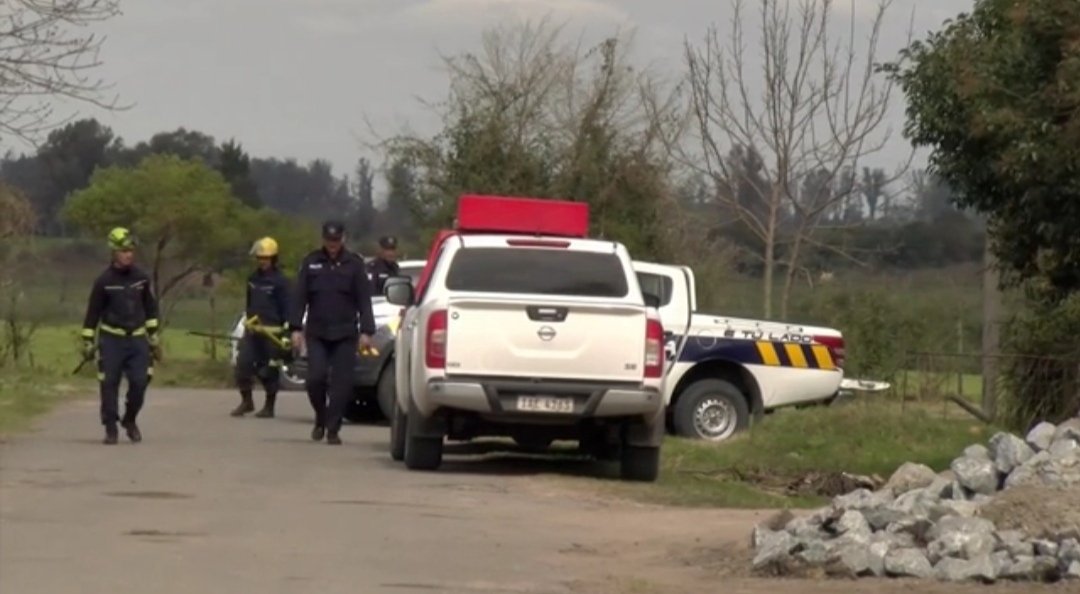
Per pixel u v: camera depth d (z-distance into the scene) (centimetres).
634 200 12575
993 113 6638
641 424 5491
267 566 3625
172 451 5941
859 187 11062
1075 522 3719
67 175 18262
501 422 5453
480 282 5644
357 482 5206
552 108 12694
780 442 6638
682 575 3691
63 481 4969
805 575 3641
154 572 3503
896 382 8731
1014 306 8769
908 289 11744
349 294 6494
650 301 5847
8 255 11300
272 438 6669
